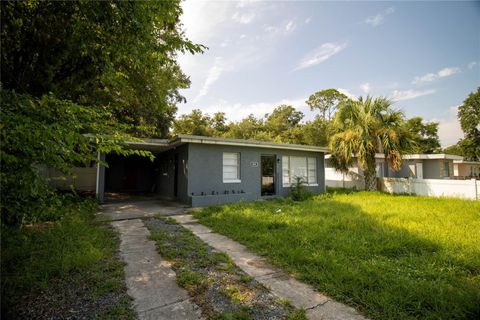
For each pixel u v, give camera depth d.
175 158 10.66
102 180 9.22
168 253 3.74
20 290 2.49
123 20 3.63
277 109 34.28
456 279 2.83
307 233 4.64
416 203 8.59
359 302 2.45
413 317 2.19
